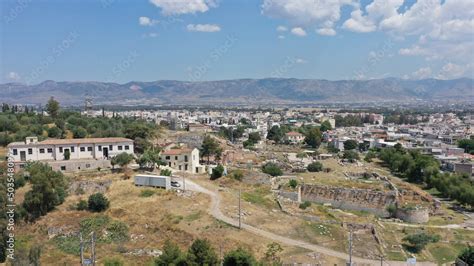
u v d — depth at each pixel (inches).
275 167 6624.0
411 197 5920.3
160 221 3882.9
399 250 3818.9
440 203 5871.1
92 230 3799.2
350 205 5738.2
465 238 4461.1
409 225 4832.7
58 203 4404.5
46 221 4047.7
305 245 3526.1
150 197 4512.8
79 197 4621.1
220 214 4047.7
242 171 5905.5
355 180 6555.1
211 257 2682.1
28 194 4217.5
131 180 5049.2
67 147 5644.7
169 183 4820.4
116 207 4281.5
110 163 5679.1
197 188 4990.2
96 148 5797.2
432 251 4050.2
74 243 3602.4
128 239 3641.7
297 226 3927.2
